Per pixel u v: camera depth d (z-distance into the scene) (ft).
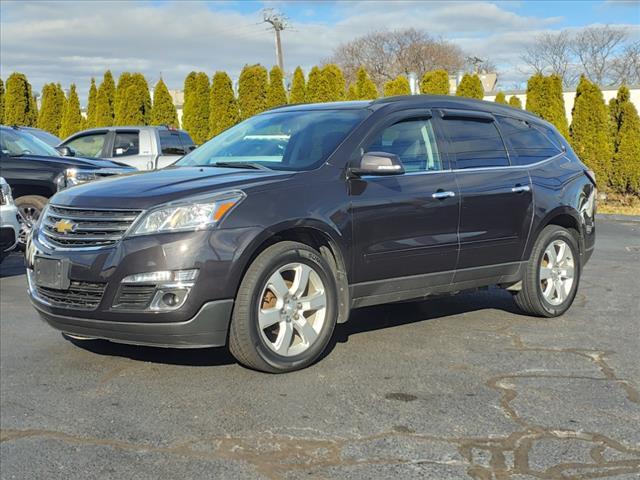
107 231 14.65
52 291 15.33
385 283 17.03
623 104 58.34
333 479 10.62
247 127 19.81
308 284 15.67
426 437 12.12
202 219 14.29
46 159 33.99
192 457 11.42
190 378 15.19
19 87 81.00
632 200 58.75
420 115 18.47
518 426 12.61
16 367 16.12
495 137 20.11
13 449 11.82
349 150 16.74
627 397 14.11
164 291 13.99
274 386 14.65
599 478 10.64
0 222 26.08
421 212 17.34
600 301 23.44
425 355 16.89
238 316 14.57
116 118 78.07
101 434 12.38
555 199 20.61
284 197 15.28
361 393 14.25
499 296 24.02
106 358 16.75
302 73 80.02
